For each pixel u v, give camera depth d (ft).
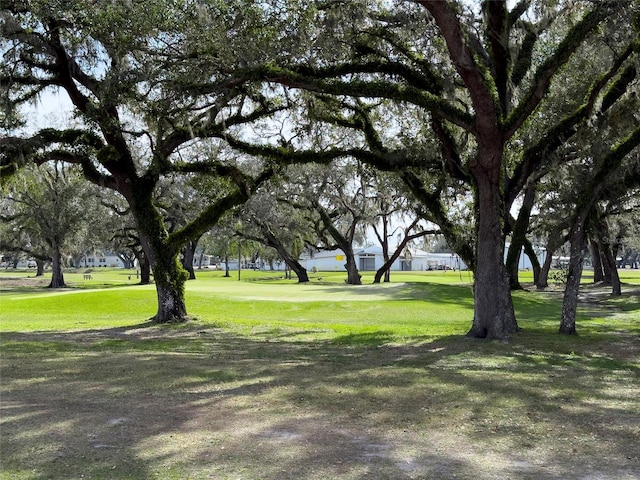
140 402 22.54
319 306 79.36
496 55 45.42
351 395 23.88
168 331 52.60
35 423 19.26
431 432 18.53
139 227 58.90
